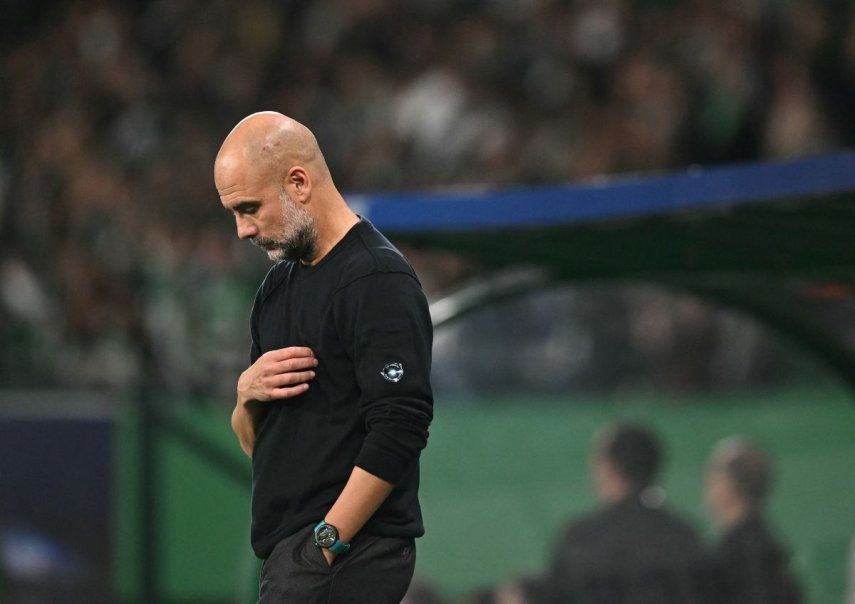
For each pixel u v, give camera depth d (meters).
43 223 44.34
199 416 28.23
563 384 32.12
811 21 36.50
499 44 41.69
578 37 41.00
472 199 16.78
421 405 11.28
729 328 32.34
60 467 28.58
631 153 37.72
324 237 11.66
